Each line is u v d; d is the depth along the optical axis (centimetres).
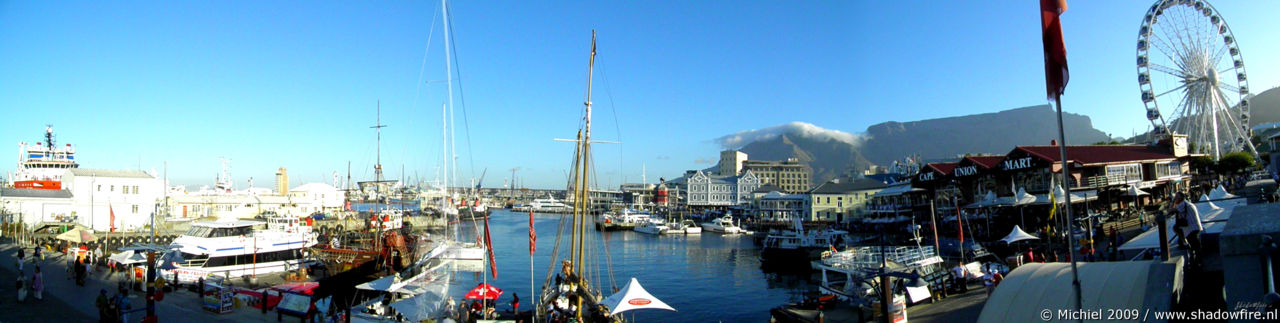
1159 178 7475
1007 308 1745
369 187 13612
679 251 10044
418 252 6378
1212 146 8975
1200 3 7788
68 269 4384
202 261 5212
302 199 13588
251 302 3553
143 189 8762
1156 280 1612
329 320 3144
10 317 2889
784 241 8156
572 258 4100
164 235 7544
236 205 11919
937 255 4744
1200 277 1936
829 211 9525
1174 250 2884
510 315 3675
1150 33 8038
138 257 4919
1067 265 1853
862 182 11925
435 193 17338
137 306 3341
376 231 6538
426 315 3259
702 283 6631
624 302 3111
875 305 3039
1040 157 7206
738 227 13800
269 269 5484
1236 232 1482
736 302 5519
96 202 8375
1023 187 7262
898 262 4278
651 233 13700
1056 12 1414
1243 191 4897
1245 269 1448
